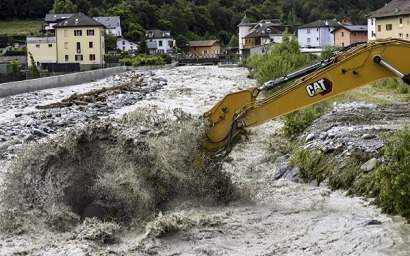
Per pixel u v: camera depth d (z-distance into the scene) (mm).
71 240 9805
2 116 27297
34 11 140500
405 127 11062
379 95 25172
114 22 125688
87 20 99875
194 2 167375
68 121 24391
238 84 46156
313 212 10914
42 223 10602
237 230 10062
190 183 11680
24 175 11273
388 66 11156
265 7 172625
